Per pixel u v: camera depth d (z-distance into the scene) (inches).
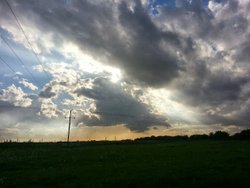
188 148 2817.4
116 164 1697.8
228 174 1283.2
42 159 2113.7
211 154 2149.4
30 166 1744.6
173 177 1223.5
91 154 2431.1
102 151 2741.1
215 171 1364.4
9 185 1141.1
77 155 2378.2
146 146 3390.7
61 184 1152.2
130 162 1786.4
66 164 1792.6
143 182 1166.3
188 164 1610.5
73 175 1328.7
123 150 2785.4
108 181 1178.6
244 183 1121.4
